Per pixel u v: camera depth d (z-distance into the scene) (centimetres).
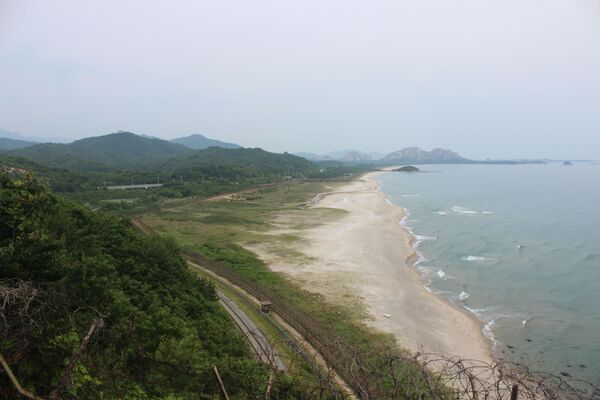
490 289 3325
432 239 5272
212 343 1457
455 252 4562
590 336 2444
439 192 12144
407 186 14450
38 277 929
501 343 2347
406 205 9069
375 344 2097
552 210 8131
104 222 2177
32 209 1231
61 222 1620
